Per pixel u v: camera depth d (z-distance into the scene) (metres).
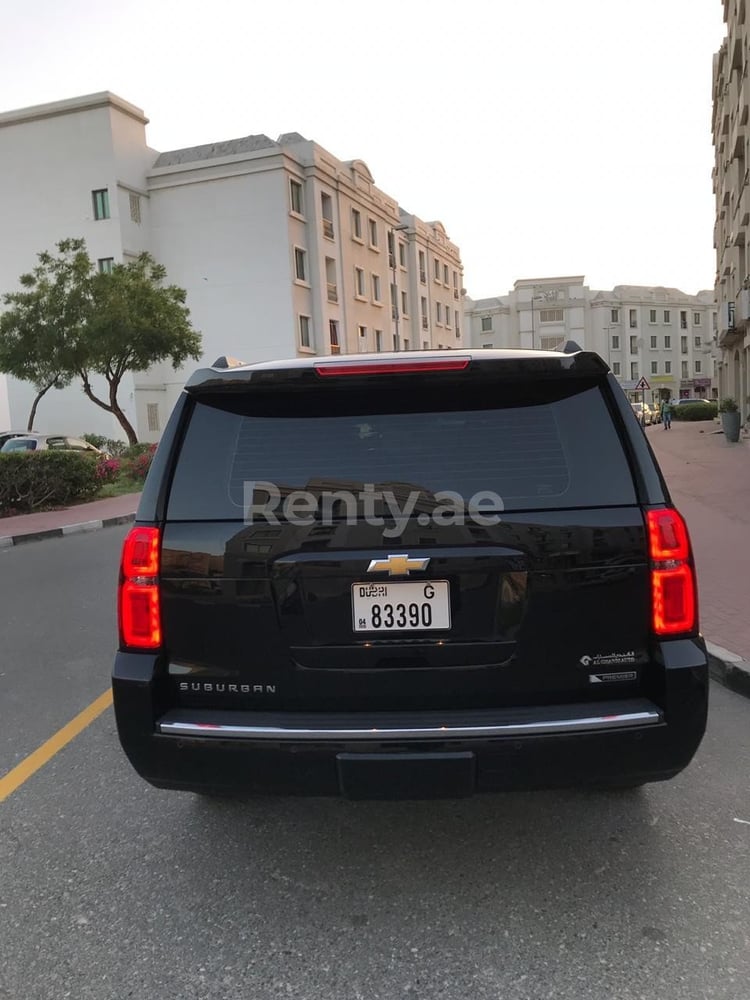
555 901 2.62
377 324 48.22
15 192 38.59
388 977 2.28
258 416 2.63
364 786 2.42
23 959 2.42
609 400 2.56
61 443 25.09
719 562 7.62
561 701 2.49
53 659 5.75
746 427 28.66
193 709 2.58
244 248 38.31
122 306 26.78
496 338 94.12
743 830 3.06
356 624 2.48
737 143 26.06
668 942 2.40
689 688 2.42
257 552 2.49
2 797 3.53
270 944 2.45
